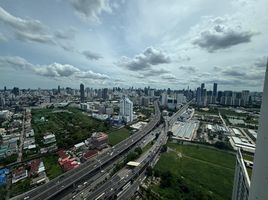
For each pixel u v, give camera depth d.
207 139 174.50
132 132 198.50
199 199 81.75
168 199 80.12
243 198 47.97
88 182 96.00
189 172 108.69
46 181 93.62
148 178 100.44
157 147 148.50
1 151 130.12
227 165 119.75
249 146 137.25
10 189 86.50
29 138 166.88
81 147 144.88
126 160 120.50
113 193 81.56
